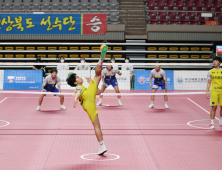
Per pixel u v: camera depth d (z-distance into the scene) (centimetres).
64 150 595
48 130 746
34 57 1938
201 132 737
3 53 1931
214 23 1869
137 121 855
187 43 1953
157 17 1983
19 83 1535
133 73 1606
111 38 1842
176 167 504
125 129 765
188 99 1252
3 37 1808
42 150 593
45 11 1873
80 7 2003
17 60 1936
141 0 2080
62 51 1938
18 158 546
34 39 1823
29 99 1225
